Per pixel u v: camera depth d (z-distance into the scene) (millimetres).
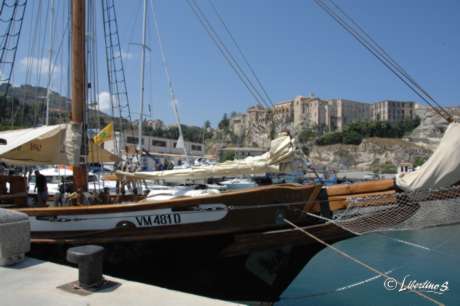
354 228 6520
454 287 11281
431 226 6172
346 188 6898
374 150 137500
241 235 6680
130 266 7168
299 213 6824
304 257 7230
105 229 6887
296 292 11219
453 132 6055
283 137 7230
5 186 8992
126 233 6816
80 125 8398
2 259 5219
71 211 7008
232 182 27797
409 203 6227
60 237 7035
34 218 7188
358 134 153500
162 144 56062
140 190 12156
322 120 170625
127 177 8688
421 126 147875
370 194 6590
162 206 6770
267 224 6676
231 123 177500
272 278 7254
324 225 6824
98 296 4168
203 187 14430
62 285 4484
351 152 141875
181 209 6730
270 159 7258
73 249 4496
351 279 12398
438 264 13430
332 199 6910
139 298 4125
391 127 157750
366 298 10625
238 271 7117
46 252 7223
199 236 6734
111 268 7145
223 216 6637
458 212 6027
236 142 143000
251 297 7590
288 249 7055
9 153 8250
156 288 4457
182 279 7320
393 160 130750
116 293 4273
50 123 18375
